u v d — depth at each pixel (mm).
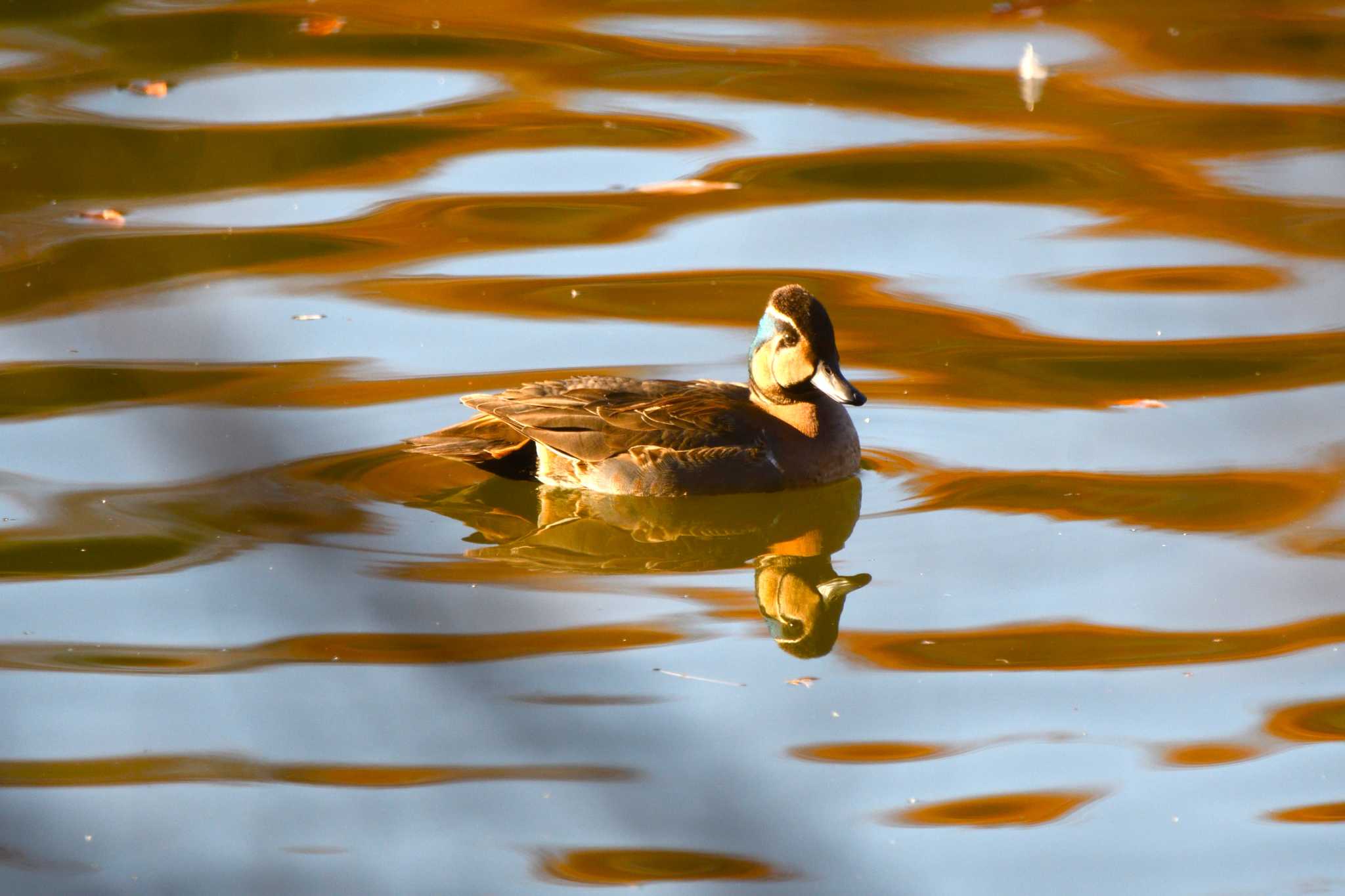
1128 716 9594
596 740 9422
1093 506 12258
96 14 24516
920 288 16219
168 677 10031
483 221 17859
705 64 22594
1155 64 22250
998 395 14211
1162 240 17172
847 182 18828
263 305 15828
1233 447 13109
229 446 13141
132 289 16031
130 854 8320
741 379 14578
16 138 19594
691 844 8461
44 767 9078
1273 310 15547
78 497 12312
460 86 21688
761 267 16719
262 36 23766
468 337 15250
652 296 16094
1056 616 10797
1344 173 18406
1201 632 10500
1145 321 15430
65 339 14969
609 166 19266
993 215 17906
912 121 20438
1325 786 8852
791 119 20594
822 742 9406
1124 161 19094
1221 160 19078
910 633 10664
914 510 12391
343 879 8141
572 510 12773
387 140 19953
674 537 12703
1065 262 16734
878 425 13789
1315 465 12742
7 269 16406
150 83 21547
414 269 16703
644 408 12953
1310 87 21062
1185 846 8406
